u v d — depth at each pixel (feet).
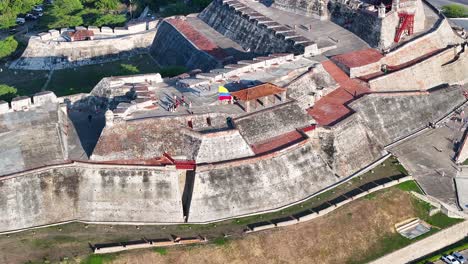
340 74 466.70
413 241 364.17
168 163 365.61
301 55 475.31
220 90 400.88
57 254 328.49
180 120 381.60
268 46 511.40
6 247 333.62
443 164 419.13
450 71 506.07
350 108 430.20
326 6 549.13
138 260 329.72
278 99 414.41
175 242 339.36
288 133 399.24
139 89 418.31
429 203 388.78
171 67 519.19
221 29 579.07
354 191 385.91
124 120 374.43
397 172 406.82
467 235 388.37
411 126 451.53
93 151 369.71
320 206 371.15
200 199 358.64
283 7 579.07
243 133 386.11
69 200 357.82
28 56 576.20
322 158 394.93
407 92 458.91
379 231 367.86
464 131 450.71
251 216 361.92
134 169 360.28
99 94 434.30
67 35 598.75
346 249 355.36
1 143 377.09
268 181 371.56
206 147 370.12
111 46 587.68
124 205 357.20
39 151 373.20
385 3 517.55
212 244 340.59
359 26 513.45
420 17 523.29
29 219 350.64
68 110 433.89
